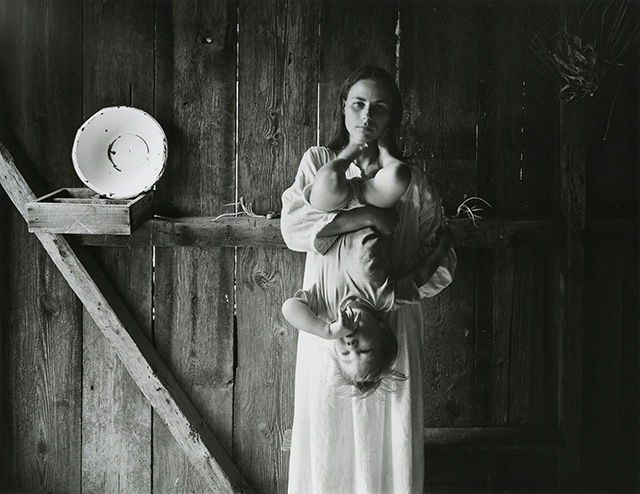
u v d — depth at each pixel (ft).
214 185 11.12
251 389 11.42
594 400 11.51
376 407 8.79
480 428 11.42
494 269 11.33
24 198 10.75
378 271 8.45
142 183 10.68
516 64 11.07
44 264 11.23
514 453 11.61
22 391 11.42
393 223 8.61
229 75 10.98
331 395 8.79
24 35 10.88
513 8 10.94
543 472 11.62
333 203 8.32
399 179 8.23
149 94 10.97
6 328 11.34
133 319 11.19
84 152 10.57
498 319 11.40
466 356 11.43
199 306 11.28
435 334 11.39
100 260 11.18
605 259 11.36
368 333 8.22
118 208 9.76
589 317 11.42
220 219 10.92
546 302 11.40
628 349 11.53
